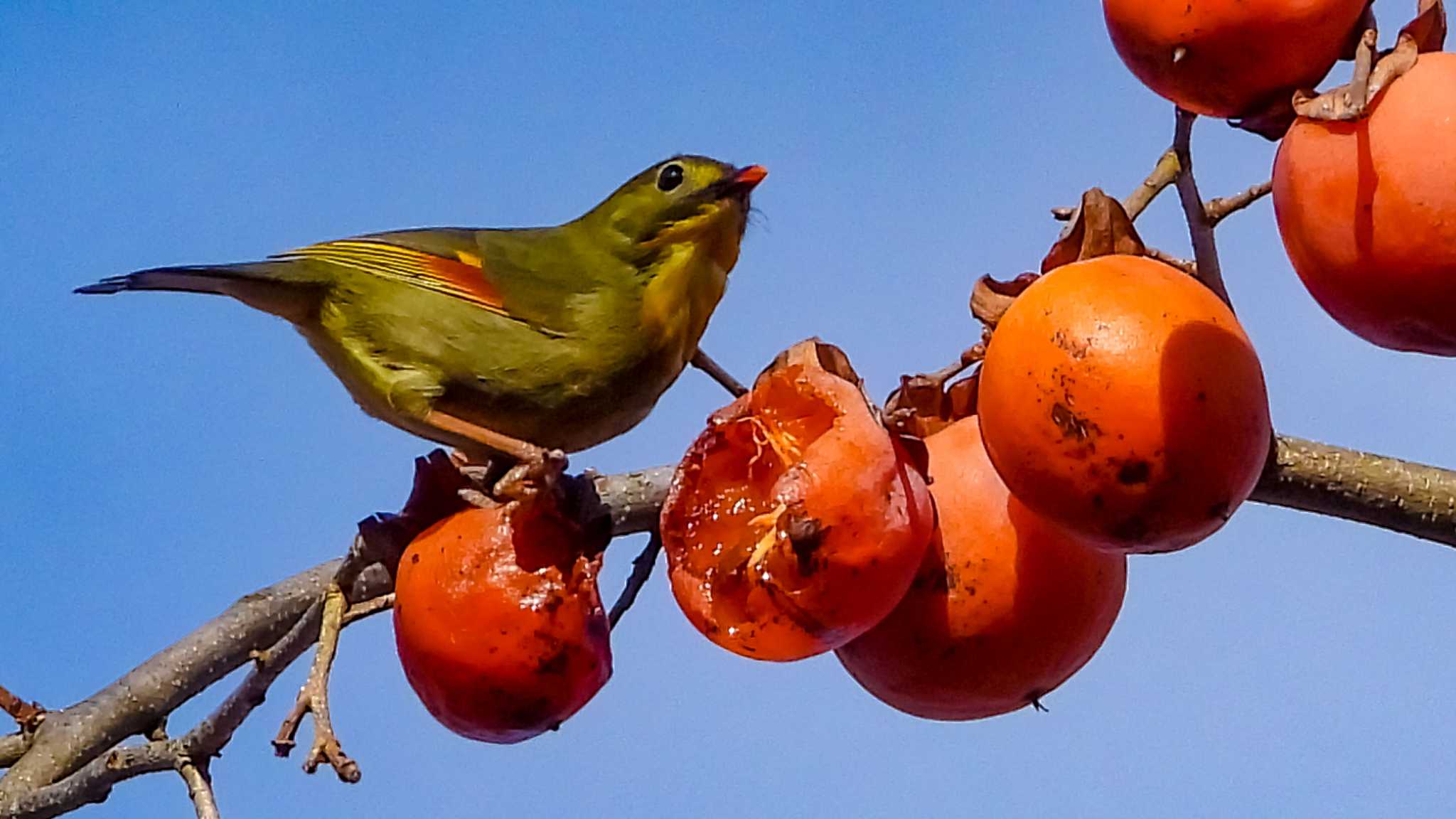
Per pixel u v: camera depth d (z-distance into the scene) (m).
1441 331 4.16
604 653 4.20
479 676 4.18
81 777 4.29
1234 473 4.15
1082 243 4.19
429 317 4.38
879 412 4.18
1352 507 4.22
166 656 4.37
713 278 4.43
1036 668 4.19
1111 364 4.15
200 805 4.26
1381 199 4.15
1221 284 4.18
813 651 4.17
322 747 4.18
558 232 4.43
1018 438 4.16
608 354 4.39
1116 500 4.15
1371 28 4.16
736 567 4.18
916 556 4.16
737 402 4.19
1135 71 4.18
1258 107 4.18
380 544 4.21
